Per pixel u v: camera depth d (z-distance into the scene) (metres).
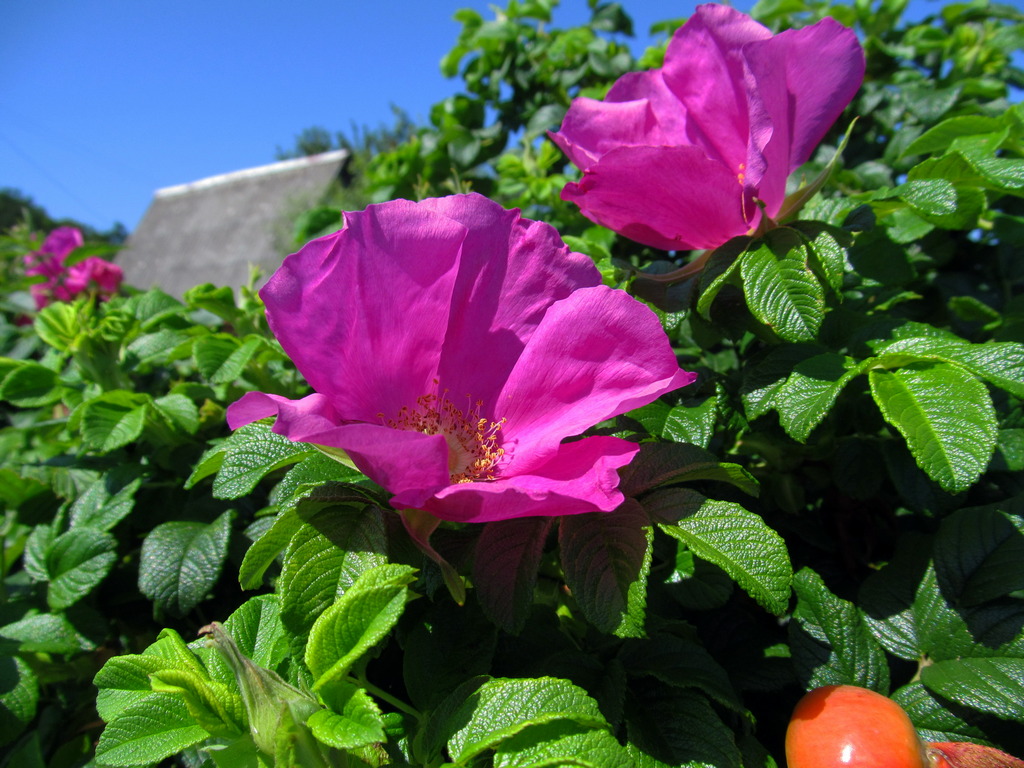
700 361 0.22
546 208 0.32
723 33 0.16
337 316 0.13
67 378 0.27
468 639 0.14
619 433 0.16
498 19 0.39
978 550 0.16
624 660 0.14
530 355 0.14
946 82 0.32
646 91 0.18
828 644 0.16
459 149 0.36
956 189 0.19
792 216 0.18
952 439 0.14
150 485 0.23
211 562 0.18
